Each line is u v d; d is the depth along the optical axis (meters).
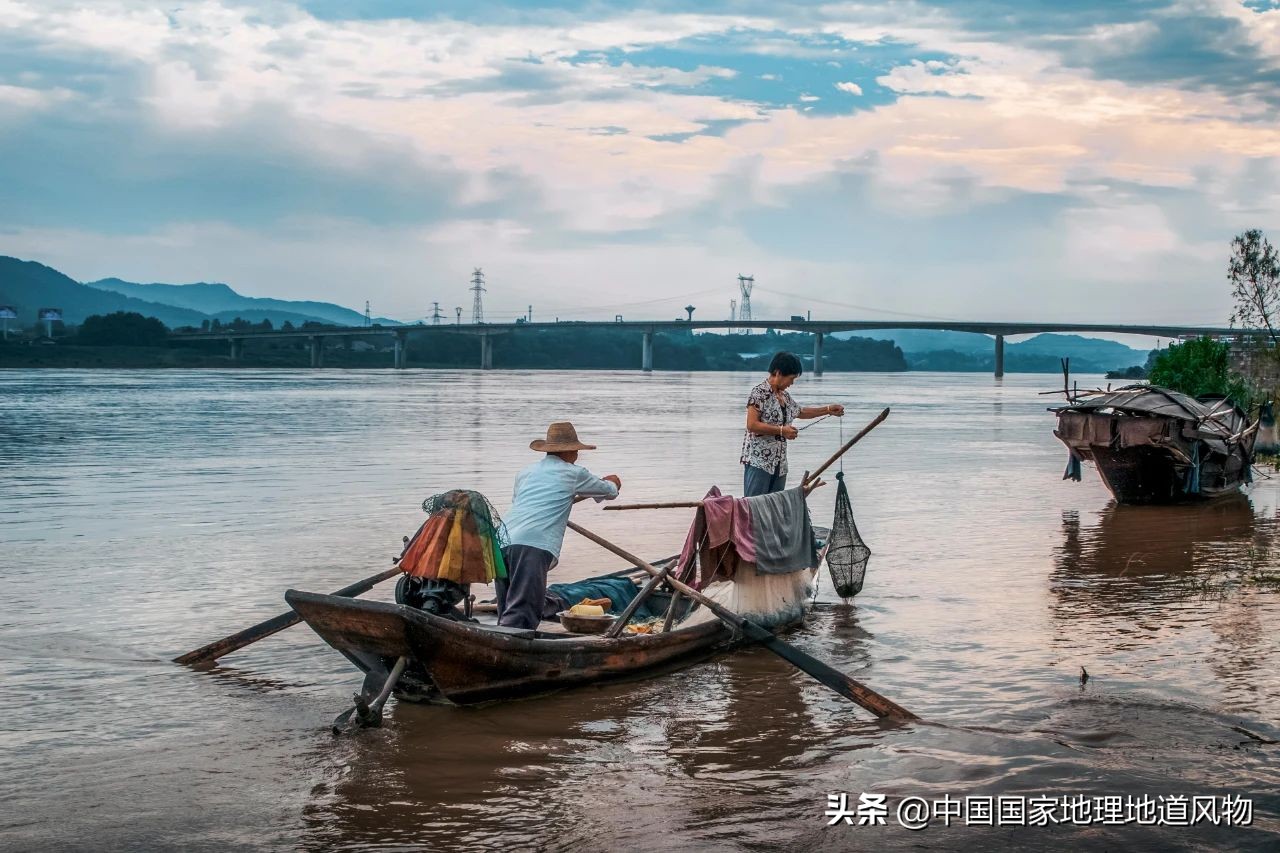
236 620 8.72
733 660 7.93
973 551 11.95
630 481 18.20
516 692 6.90
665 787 5.53
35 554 11.43
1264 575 10.47
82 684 7.15
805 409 9.88
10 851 4.79
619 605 8.72
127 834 4.97
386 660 6.71
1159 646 7.88
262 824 5.09
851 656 7.81
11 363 150.00
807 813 5.20
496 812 5.23
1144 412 15.45
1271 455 21.80
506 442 26.67
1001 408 50.75
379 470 19.88
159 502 15.52
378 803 5.32
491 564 7.18
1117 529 13.53
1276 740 5.98
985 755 5.88
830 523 14.00
